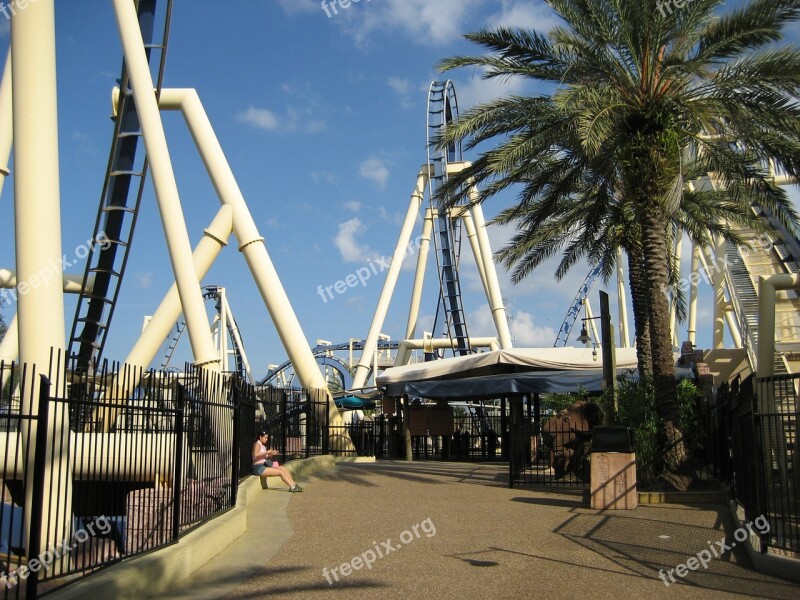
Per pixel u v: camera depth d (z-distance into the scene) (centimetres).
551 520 1309
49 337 1067
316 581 885
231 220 3108
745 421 1064
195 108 3148
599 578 893
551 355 2939
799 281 2058
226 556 1021
